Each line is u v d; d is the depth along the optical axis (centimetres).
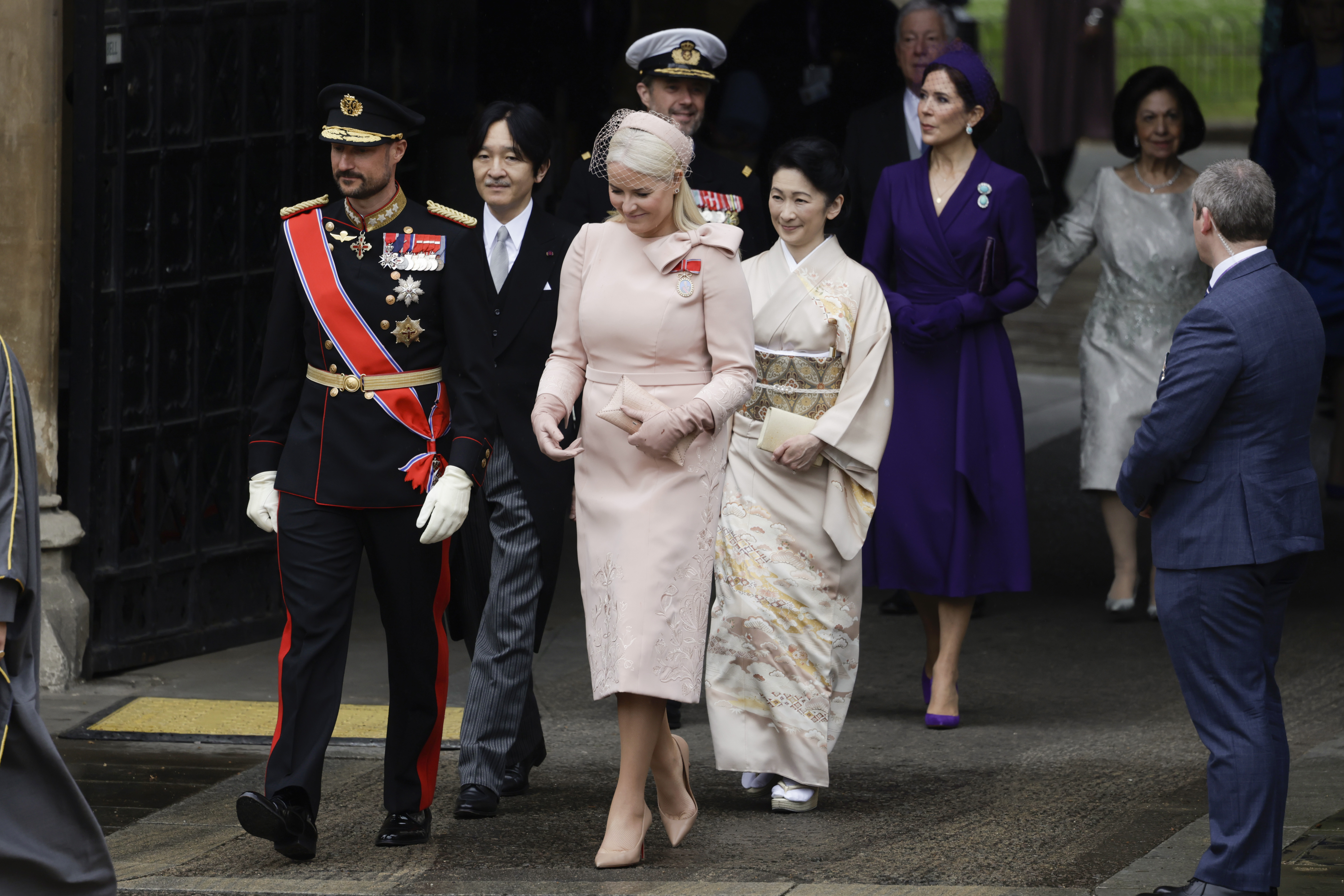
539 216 2031
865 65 3456
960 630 2345
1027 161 2853
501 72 3634
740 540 1998
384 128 1803
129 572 2622
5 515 1489
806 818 1966
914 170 2372
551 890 1712
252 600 2828
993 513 2334
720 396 1762
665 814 1867
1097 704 2447
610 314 1794
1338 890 1683
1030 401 4541
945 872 1769
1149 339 2794
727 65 3481
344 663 1842
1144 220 2794
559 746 2277
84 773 2156
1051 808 1983
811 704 1973
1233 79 9838
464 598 1948
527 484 1980
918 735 2309
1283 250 3406
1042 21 6425
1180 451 1614
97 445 2573
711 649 2005
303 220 1858
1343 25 3312
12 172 2497
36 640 1553
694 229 1802
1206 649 1628
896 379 2345
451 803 2022
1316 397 1656
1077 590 3117
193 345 2708
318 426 1839
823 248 2059
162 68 2623
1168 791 2041
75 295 2550
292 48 2825
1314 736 2244
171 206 2656
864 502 2009
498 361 1991
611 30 3728
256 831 1747
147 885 1742
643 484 1795
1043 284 2877
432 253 1828
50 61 2498
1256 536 1605
